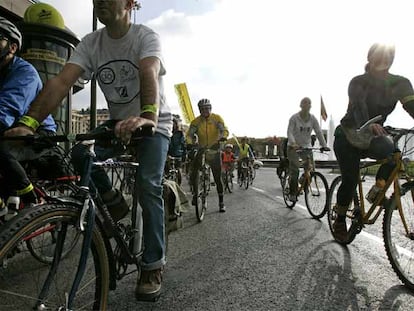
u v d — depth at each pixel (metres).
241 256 3.46
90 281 1.74
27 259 1.51
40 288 1.53
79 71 2.30
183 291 2.60
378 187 3.14
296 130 6.19
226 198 8.12
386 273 2.97
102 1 2.11
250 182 12.19
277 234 4.39
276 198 8.13
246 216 5.68
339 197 3.61
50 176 2.61
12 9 5.44
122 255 2.14
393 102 3.34
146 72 2.03
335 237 3.80
